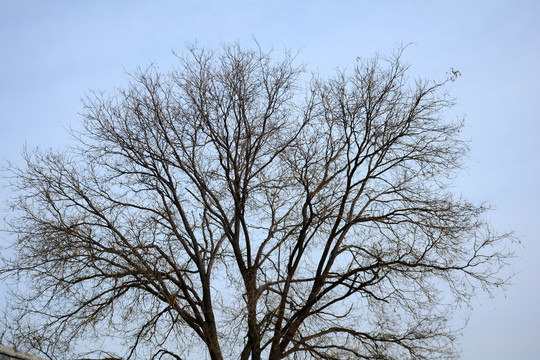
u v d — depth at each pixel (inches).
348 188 919.7
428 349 818.8
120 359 806.5
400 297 843.4
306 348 818.2
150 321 847.1
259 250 935.7
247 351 831.7
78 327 784.9
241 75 953.5
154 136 950.4
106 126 950.4
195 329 855.1
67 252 796.0
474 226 864.3
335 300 852.6
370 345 835.4
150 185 946.7
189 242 935.0
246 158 960.9
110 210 893.8
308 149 900.0
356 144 930.1
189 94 953.5
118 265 819.4
